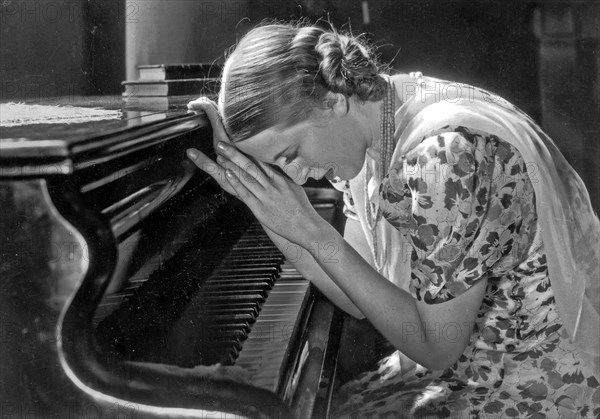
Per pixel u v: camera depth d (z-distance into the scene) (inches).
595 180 127.8
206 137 52.0
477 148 44.8
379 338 71.6
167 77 70.9
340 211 90.1
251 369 42.6
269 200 49.8
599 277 52.3
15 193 34.2
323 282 57.6
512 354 50.6
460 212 44.4
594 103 123.1
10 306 35.6
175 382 37.2
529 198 46.7
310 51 46.9
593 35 119.8
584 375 49.3
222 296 53.6
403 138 48.0
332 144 49.0
